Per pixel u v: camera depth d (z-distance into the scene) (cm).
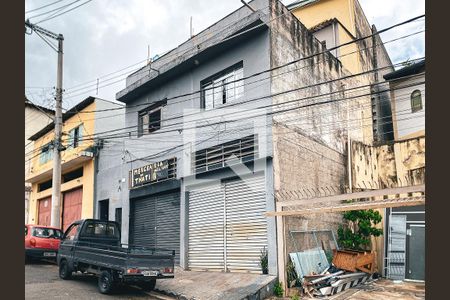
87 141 2056
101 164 1994
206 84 1478
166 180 1536
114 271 995
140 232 1666
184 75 1561
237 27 1314
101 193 1947
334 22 1773
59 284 1098
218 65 1420
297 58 1405
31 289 1008
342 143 1620
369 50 2092
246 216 1237
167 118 1611
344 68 1741
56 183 1542
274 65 1269
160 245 1546
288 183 1234
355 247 1432
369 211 1422
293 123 1321
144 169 1659
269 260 1127
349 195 970
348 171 1568
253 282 1067
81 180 2108
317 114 1475
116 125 2106
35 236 1478
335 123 1598
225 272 1255
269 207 1157
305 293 1080
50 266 1488
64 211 2294
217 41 1375
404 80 1712
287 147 1263
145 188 1644
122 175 1809
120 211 1814
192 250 1399
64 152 2241
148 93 1748
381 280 1325
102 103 2067
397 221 1422
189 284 1112
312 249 1282
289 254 1168
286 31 1366
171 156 1548
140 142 1725
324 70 1567
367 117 1862
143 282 1085
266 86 1245
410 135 1664
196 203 1418
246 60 1323
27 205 2995
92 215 1966
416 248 1354
